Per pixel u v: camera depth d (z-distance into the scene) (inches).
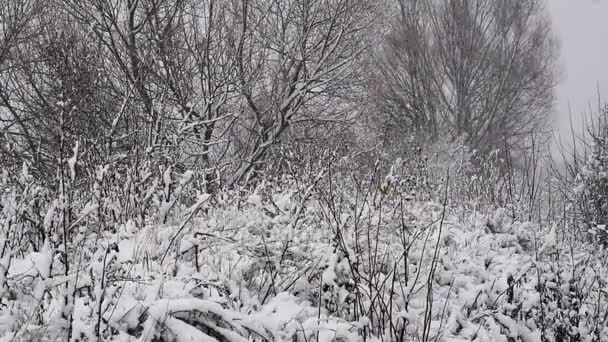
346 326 146.7
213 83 475.2
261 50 527.5
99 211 208.2
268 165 411.2
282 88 538.0
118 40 486.6
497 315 169.6
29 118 406.3
